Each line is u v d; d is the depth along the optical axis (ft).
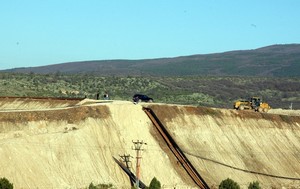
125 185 631.97
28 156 585.63
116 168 647.97
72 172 607.37
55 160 606.96
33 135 626.23
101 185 606.55
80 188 592.19
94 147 654.12
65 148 626.23
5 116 650.02
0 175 548.31
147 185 650.02
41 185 565.53
